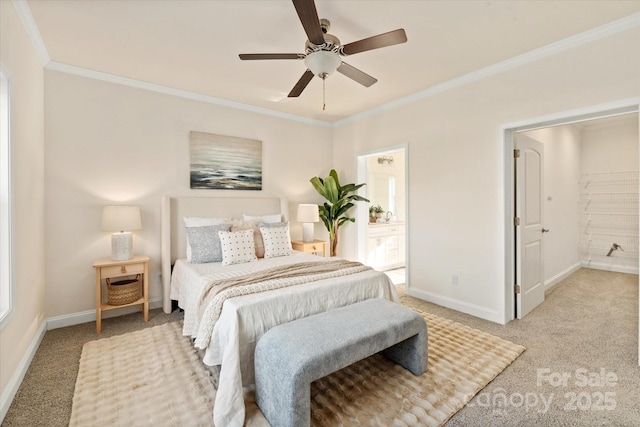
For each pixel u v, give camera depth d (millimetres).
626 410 1688
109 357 2275
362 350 1700
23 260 2111
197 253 3107
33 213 2383
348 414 1661
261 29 2301
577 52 2416
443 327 2822
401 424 1583
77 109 2953
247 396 1819
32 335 2322
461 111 3207
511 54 2699
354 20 2188
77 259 2961
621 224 4902
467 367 2115
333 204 4461
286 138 4465
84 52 2645
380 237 5332
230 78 3199
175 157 3523
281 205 4270
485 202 3039
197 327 2258
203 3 1997
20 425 1601
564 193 4637
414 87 3465
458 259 3289
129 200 3246
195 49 2596
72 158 2932
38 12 2074
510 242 2975
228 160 3902
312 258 3336
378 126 4180
